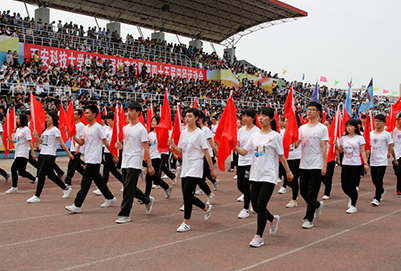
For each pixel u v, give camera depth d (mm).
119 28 30125
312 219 6469
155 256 4922
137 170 6711
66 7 27484
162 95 23406
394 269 4590
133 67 26188
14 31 21422
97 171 7492
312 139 6492
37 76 19500
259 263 4719
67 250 5129
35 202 8266
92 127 7379
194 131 6219
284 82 38125
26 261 4699
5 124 11797
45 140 8375
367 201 9062
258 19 32906
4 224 6430
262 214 5406
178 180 11938
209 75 32156
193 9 30234
